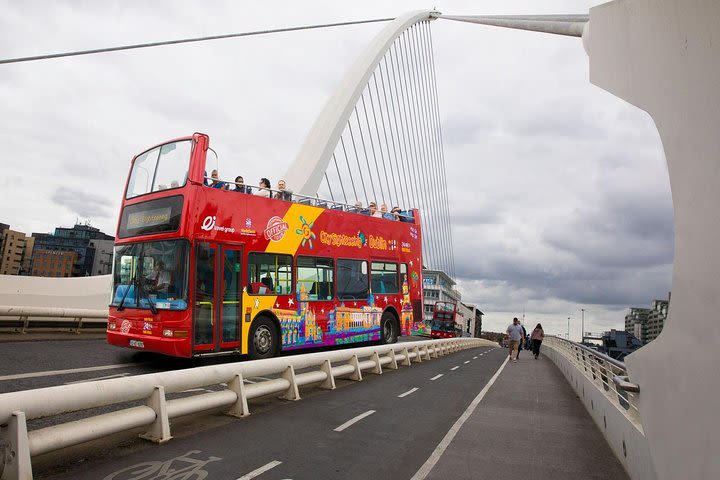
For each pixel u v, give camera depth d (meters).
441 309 52.12
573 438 7.26
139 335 10.59
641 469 4.84
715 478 2.46
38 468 4.68
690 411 2.80
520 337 23.81
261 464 5.14
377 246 16.50
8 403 4.23
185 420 6.91
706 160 2.63
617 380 4.28
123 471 4.70
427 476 5.12
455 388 11.68
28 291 18.55
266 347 12.03
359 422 7.34
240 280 11.43
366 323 15.49
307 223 13.73
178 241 10.41
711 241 2.57
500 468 5.55
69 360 10.68
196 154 10.80
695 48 2.74
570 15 6.04
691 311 2.81
